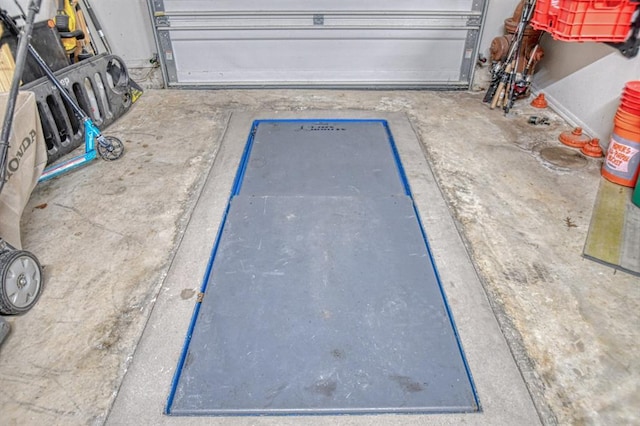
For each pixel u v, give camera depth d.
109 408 1.39
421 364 1.53
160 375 1.49
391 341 1.61
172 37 3.81
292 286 1.84
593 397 1.42
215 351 1.58
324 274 1.90
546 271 1.92
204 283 1.86
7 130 1.69
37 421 1.35
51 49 2.95
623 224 2.20
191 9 3.67
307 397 1.43
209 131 3.17
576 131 2.97
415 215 2.27
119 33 4.02
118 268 1.94
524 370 1.50
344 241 2.09
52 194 2.43
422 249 2.04
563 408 1.39
